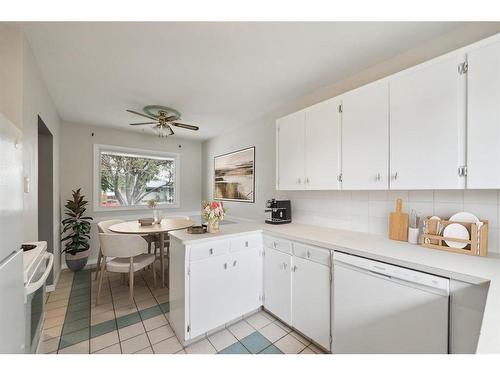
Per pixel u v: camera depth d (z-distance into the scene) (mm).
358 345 1429
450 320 1086
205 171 4875
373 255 1376
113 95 2559
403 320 1229
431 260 1237
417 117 1433
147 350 1688
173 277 1925
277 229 2201
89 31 1510
